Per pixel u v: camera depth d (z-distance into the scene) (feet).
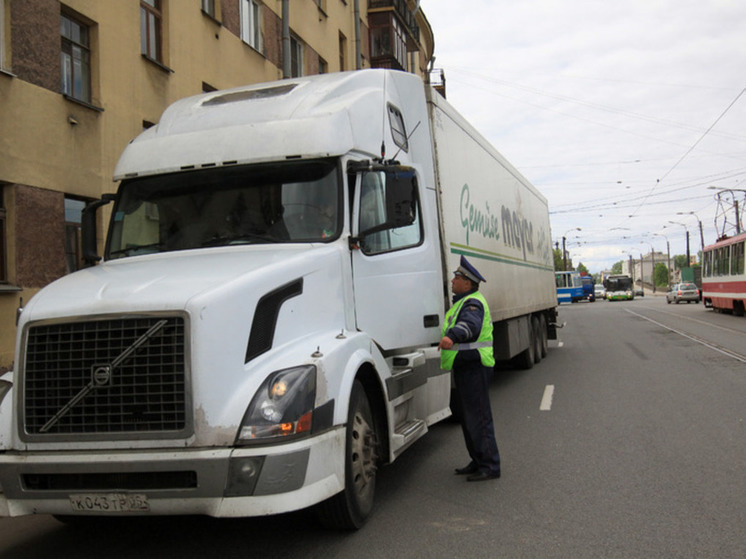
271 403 12.93
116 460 12.64
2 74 37.55
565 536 14.84
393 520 16.30
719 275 114.01
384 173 18.97
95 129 44.16
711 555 13.55
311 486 13.07
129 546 15.29
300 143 16.80
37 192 39.60
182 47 53.78
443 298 22.84
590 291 259.39
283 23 49.80
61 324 13.29
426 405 20.65
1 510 13.23
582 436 24.59
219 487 12.41
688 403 30.32
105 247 17.74
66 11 42.52
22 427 13.26
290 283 14.70
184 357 12.75
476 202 30.55
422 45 136.87
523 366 45.03
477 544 14.53
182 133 18.17
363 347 15.97
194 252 16.42
